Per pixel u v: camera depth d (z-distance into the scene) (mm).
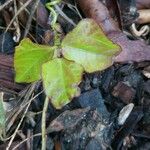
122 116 162
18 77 146
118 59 166
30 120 160
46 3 168
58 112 159
